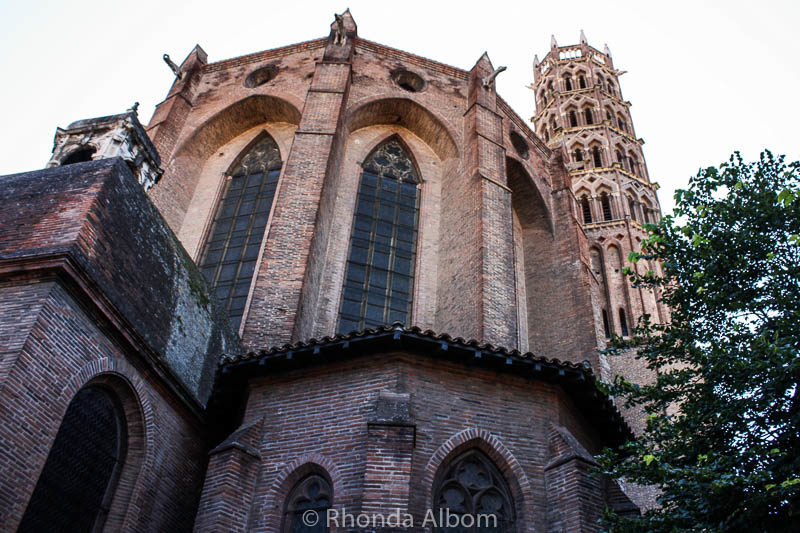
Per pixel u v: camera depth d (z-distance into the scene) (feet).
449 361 51.75
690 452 44.73
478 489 48.44
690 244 50.88
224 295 82.12
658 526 40.70
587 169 160.66
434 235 92.07
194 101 103.96
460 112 101.71
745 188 51.21
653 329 52.44
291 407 51.83
